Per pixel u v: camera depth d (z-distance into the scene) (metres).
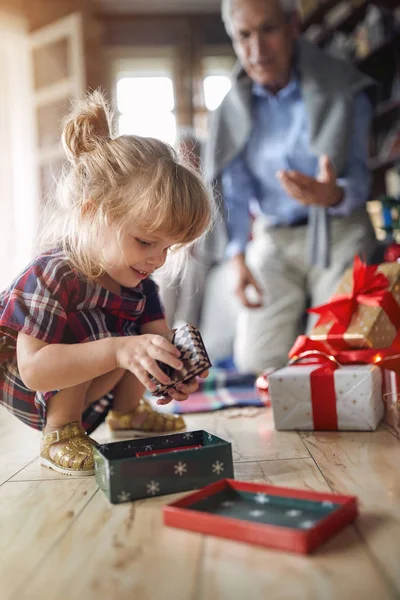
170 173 1.13
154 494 1.00
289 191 1.99
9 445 1.47
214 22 5.51
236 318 3.30
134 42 5.55
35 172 4.84
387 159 2.71
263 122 2.38
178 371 1.09
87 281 1.20
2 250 4.89
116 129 1.39
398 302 1.57
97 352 1.09
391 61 2.82
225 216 2.43
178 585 0.69
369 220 2.35
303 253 2.37
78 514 0.94
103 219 1.14
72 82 4.69
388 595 0.64
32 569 0.76
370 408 1.37
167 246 1.16
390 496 0.95
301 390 1.43
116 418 1.51
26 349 1.13
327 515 0.80
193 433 1.17
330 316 1.56
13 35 4.95
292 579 0.69
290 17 2.29
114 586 0.70
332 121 2.23
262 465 1.17
